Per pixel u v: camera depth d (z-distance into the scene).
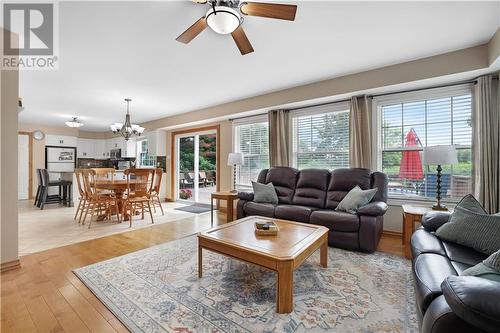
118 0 1.93
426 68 3.01
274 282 2.13
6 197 2.35
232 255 1.99
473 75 2.90
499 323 0.74
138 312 1.69
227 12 1.73
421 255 1.64
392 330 1.51
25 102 4.94
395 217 3.58
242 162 4.66
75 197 5.95
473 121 3.04
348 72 3.51
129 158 7.91
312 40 2.60
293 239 2.12
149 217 4.81
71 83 3.84
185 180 6.81
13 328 1.53
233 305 1.78
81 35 2.45
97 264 2.50
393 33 2.47
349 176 3.54
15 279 2.18
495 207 2.73
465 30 2.42
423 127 3.43
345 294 1.93
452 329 0.90
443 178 3.30
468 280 0.91
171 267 2.43
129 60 3.04
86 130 8.79
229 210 4.20
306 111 4.43
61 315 1.67
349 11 2.12
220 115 5.25
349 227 2.88
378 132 3.74
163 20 2.21
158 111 5.89
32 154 7.43
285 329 1.53
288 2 2.01
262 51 2.85
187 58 3.00
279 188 4.12
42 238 3.39
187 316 1.65
